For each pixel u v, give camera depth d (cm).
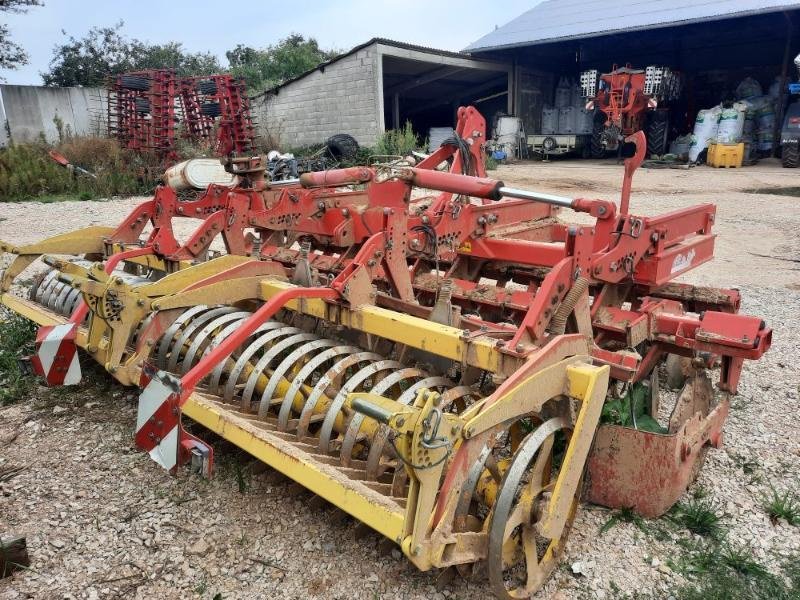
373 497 252
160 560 290
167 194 534
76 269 430
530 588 266
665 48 2400
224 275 385
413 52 1970
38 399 432
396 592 271
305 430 315
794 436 400
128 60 3147
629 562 293
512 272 546
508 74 2366
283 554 293
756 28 2164
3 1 2311
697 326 365
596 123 2156
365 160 1744
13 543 279
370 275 362
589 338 333
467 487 252
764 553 304
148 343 354
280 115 2138
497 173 1802
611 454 319
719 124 1939
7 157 1541
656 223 408
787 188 1481
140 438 288
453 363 338
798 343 546
